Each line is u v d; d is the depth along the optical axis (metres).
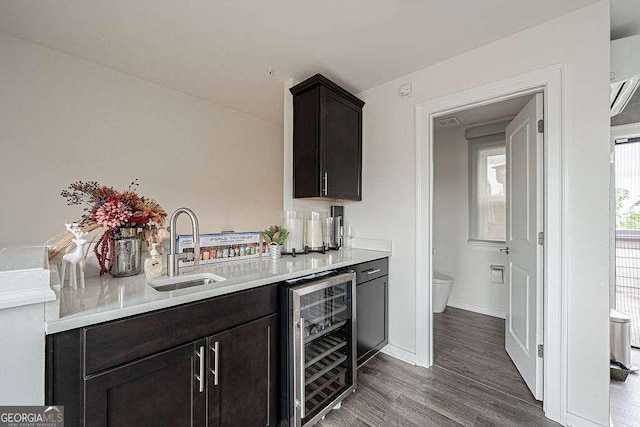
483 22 1.59
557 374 1.52
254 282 1.32
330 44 1.83
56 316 0.81
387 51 1.90
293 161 2.30
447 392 1.76
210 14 1.56
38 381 0.78
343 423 1.49
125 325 0.93
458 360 2.17
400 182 2.27
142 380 0.96
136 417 0.94
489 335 2.63
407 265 2.22
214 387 1.15
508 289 2.27
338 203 2.66
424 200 2.12
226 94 2.86
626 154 2.50
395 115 2.31
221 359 1.18
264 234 1.99
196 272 1.49
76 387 0.84
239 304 1.26
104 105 2.29
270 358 1.39
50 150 2.04
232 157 3.37
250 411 1.29
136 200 1.36
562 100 1.52
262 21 1.61
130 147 2.46
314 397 1.57
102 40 1.86
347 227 2.67
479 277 3.29
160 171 2.68
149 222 1.41
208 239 1.70
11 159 1.88
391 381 1.89
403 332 2.22
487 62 1.80
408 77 2.22
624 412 1.60
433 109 2.06
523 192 1.94
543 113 1.66
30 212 1.96
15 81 1.88
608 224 1.39
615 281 2.50
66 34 1.80
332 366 1.68
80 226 1.19
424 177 2.12
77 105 2.15
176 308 1.05
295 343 1.38
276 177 3.93
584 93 1.46
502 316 3.10
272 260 1.89
